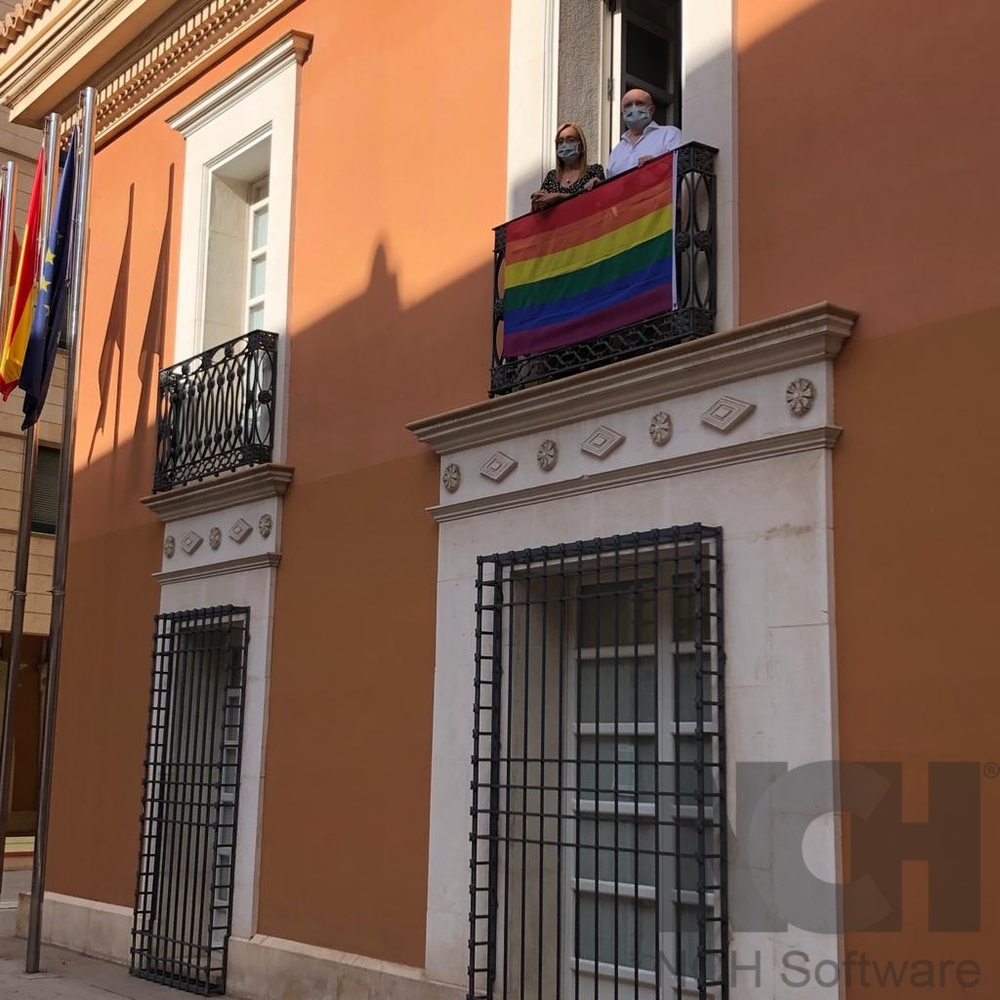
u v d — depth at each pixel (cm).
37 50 1220
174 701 981
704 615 602
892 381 555
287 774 862
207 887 936
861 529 557
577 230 702
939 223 548
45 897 1105
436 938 726
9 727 1066
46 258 1062
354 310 875
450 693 745
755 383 604
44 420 1961
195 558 984
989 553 511
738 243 632
